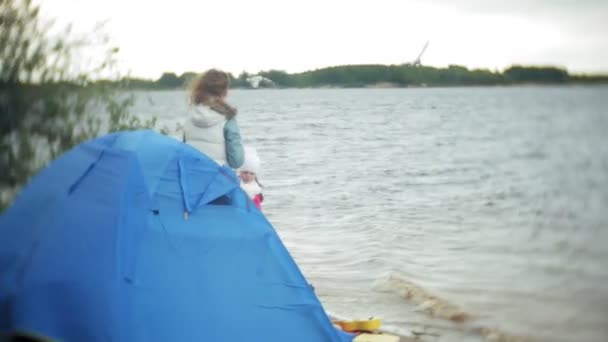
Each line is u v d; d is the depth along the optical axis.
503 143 28.89
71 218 4.20
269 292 4.53
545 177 18.06
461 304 6.90
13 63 6.09
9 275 3.97
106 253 4.05
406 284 7.79
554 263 8.70
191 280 4.38
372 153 28.61
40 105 6.18
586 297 6.99
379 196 16.44
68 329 3.81
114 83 6.65
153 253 4.39
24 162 6.01
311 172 21.72
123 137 4.87
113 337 3.86
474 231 11.49
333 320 6.24
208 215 4.67
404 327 6.18
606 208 12.71
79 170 4.59
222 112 5.86
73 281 3.90
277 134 37.19
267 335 4.38
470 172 22.02
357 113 57.22
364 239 10.77
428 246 10.12
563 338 5.65
